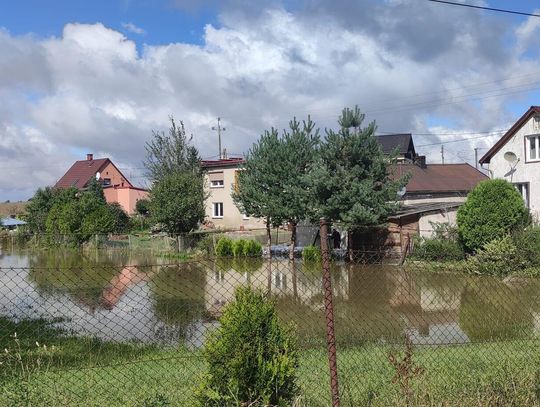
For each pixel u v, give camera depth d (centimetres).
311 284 1406
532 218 2409
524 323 938
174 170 4262
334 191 2594
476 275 1165
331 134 2653
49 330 930
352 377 556
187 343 820
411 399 433
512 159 2875
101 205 4194
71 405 475
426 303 1146
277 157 2780
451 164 4266
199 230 3903
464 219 2262
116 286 1396
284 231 3600
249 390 365
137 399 497
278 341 380
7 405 415
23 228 5278
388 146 4678
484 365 615
